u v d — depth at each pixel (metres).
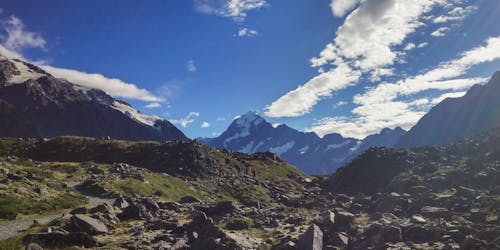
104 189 68.88
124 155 136.25
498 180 47.50
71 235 33.25
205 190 102.94
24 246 32.16
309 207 62.44
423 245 26.55
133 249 31.30
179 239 33.06
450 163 64.56
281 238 32.62
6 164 72.62
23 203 49.53
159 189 81.94
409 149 91.12
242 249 29.91
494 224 30.50
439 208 36.69
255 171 143.75
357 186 85.56
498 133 68.81
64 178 77.50
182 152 133.88
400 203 41.56
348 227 33.00
